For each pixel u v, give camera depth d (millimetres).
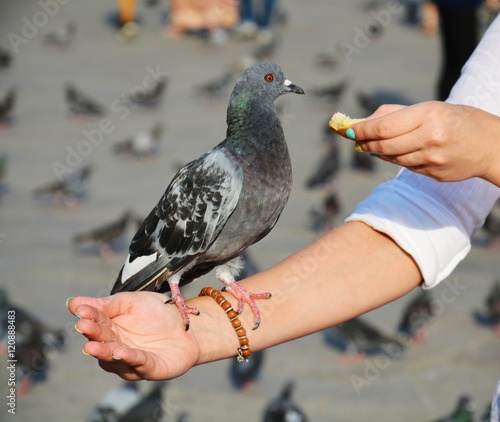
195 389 8844
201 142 16250
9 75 20453
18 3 25750
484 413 8312
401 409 8414
